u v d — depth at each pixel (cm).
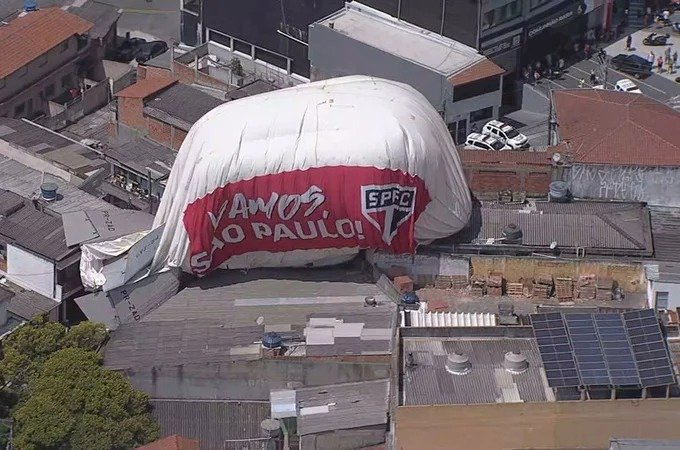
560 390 19112
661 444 18088
